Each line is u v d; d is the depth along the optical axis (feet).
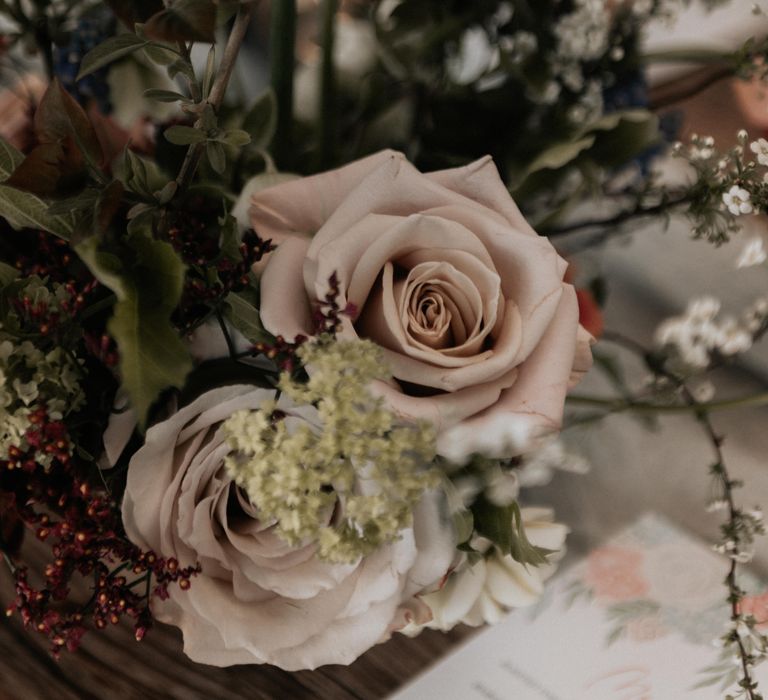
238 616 1.39
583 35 1.63
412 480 1.27
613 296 1.82
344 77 1.74
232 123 1.71
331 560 1.29
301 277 1.38
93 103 1.72
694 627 1.62
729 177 1.58
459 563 1.46
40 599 1.37
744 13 1.91
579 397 1.66
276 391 1.33
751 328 1.66
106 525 1.36
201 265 1.38
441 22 1.69
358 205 1.38
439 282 1.36
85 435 1.42
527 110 1.67
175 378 1.25
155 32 1.22
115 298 1.35
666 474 1.71
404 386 1.37
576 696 1.58
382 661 1.60
